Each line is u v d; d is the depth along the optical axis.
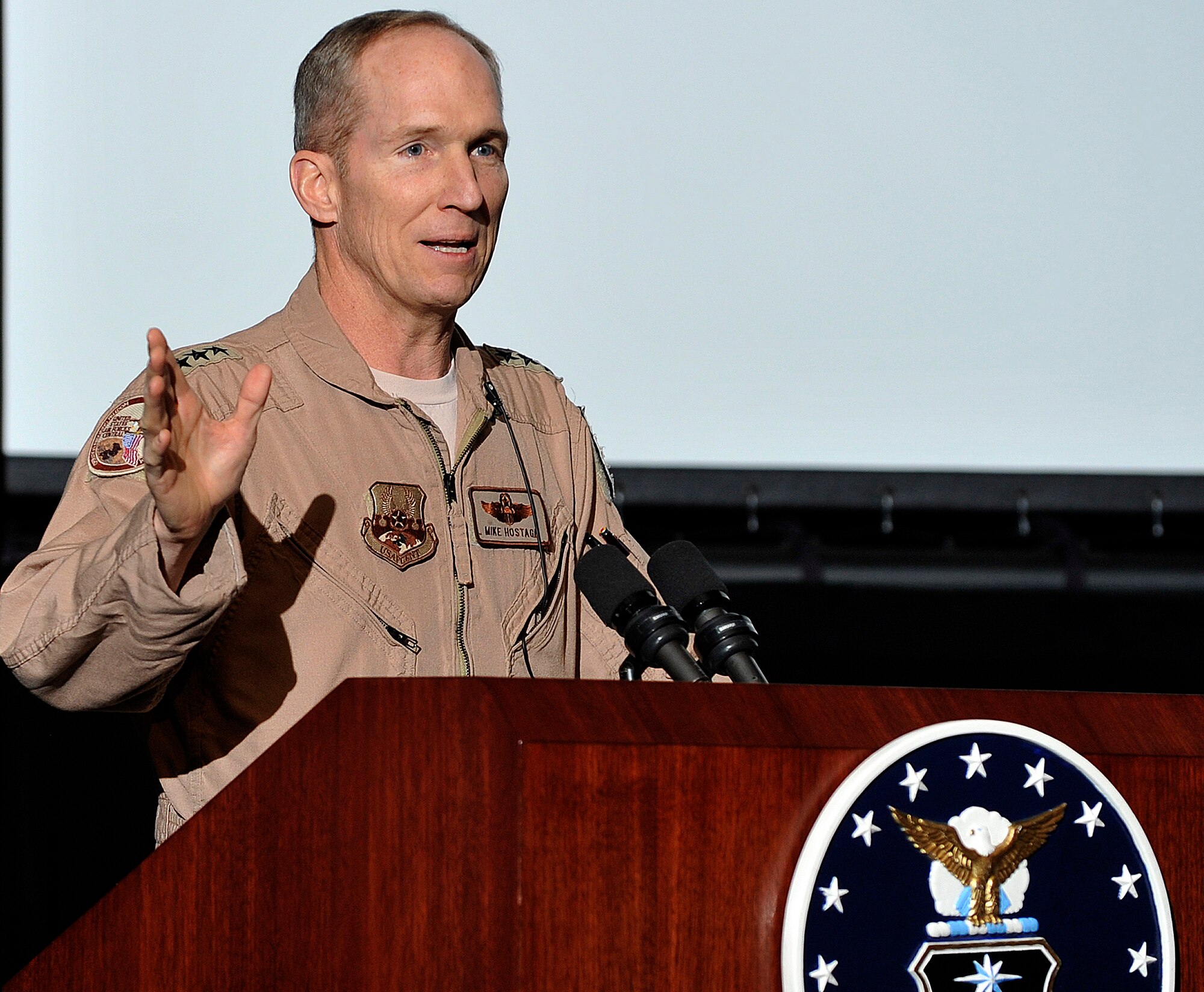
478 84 5.85
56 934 11.04
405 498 5.75
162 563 4.27
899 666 14.26
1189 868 3.92
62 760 11.14
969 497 14.52
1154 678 14.44
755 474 14.29
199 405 4.20
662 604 4.58
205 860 3.75
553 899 3.38
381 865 3.55
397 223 5.75
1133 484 14.67
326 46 5.98
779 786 3.58
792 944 3.49
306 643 5.40
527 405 6.57
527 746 3.39
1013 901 3.69
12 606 4.57
